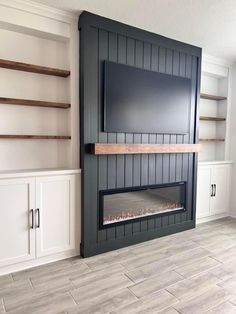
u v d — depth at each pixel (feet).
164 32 9.34
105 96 8.43
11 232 7.29
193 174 11.23
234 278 7.23
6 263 7.27
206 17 8.11
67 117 8.95
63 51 8.86
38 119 8.63
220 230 11.20
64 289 6.61
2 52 7.84
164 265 7.95
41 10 7.61
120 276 7.27
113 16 8.14
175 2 7.19
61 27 8.11
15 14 7.35
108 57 8.48
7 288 6.62
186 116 10.65
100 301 6.12
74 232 8.46
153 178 9.95
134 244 9.55
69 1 7.23
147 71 9.34
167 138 10.25
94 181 8.50
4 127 8.07
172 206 10.81
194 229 11.31
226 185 13.04
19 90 8.23
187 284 6.89
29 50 8.26
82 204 8.41
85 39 7.96
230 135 13.42
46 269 7.63
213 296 6.37
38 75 8.52
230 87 13.23
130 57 8.95
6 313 5.66
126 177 9.22
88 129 8.27
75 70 8.39
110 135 8.75
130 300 6.17
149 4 7.32
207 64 12.09
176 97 10.25
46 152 8.84
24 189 7.39
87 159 8.30
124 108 8.89
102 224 8.75
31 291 6.50
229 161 12.98
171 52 10.02
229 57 12.12
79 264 7.97
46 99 8.71
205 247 9.35
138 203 9.91
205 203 12.17
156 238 10.16
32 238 7.64
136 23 8.62
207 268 7.79
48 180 7.79
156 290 6.59
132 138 9.27
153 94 9.57
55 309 5.82
